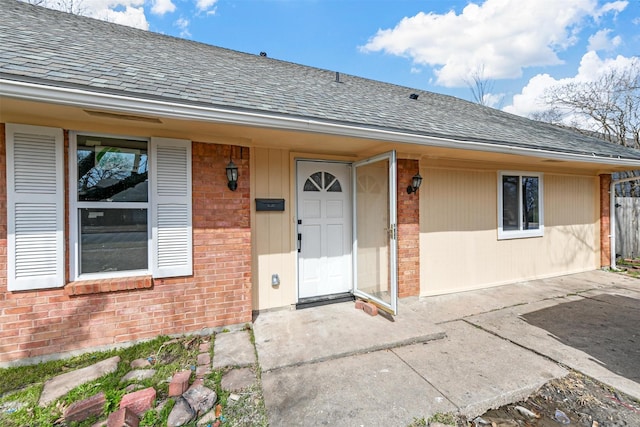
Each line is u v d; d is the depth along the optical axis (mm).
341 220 5027
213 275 3756
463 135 4441
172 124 3223
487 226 6133
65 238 3152
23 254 2951
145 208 3504
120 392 2482
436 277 5594
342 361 3139
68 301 3131
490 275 6180
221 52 5918
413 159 5105
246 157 3926
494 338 3771
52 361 3051
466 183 5879
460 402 2471
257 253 4348
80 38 3934
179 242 3584
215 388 2635
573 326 4176
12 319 2939
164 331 3529
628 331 3996
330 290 4953
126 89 2629
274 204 4402
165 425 2203
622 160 6145
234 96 3285
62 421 2215
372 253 4645
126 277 3404
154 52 4293
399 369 2990
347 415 2314
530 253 6723
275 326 3910
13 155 2895
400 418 2283
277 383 2723
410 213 5094
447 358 3232
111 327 3295
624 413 2461
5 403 2418
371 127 3689
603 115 13297
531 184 6719
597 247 7891
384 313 4398
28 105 2582
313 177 4812
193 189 3652
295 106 3566
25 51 2867
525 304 5168
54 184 3059
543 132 6832
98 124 3203
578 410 2504
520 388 2680
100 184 3322
